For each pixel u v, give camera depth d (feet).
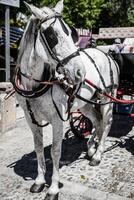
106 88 17.62
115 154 19.17
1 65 38.78
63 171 16.83
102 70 17.37
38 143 14.52
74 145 20.90
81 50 17.28
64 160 18.37
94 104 16.60
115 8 59.26
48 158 18.75
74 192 14.51
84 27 44.70
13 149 20.53
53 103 13.07
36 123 13.91
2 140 22.38
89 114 17.89
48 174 16.48
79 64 11.64
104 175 16.38
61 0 12.79
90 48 18.39
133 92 20.74
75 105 15.24
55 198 13.79
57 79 12.89
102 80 17.10
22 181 15.78
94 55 17.49
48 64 12.81
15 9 36.40
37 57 12.39
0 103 23.34
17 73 13.71
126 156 18.90
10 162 18.33
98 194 14.29
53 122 13.43
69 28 12.44
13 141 22.12
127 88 20.85
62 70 11.89
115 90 19.01
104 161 18.15
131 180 15.80
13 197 14.33
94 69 16.60
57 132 13.53
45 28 11.68
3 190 14.94
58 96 13.12
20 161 18.44
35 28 12.17
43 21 11.76
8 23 28.27
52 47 11.68
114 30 24.36
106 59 18.04
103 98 17.56
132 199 13.88
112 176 16.26
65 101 13.53
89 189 14.75
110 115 18.25
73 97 14.17
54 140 13.65
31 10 11.78
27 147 20.86
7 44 28.55
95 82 16.52
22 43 13.08
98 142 18.47
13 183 15.60
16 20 40.19
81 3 41.81
